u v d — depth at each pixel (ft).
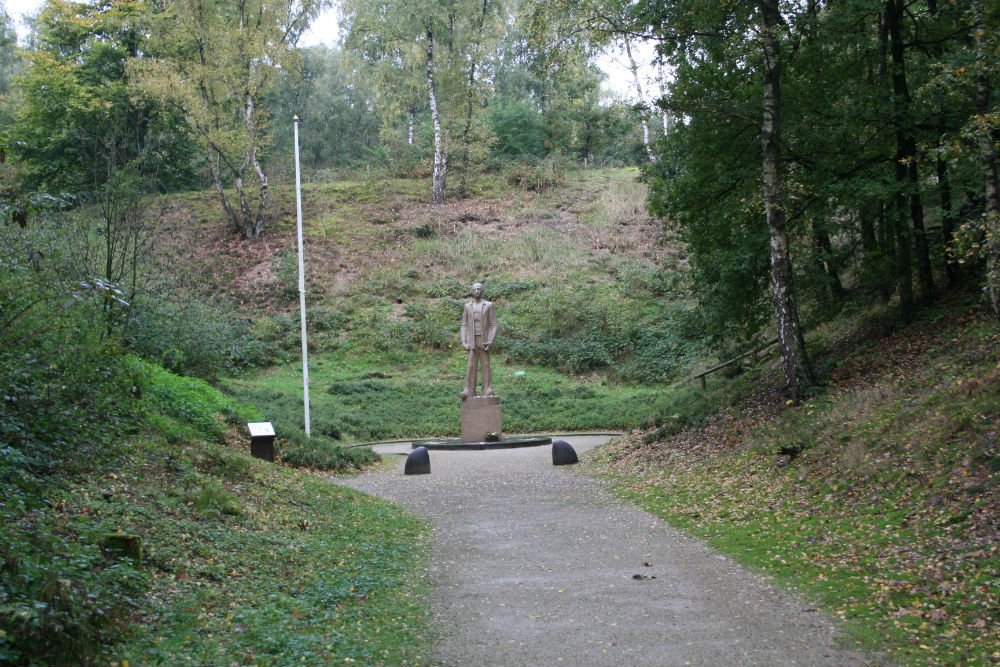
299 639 20.52
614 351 112.98
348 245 142.51
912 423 38.78
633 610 24.58
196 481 34.68
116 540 21.97
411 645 21.63
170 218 141.90
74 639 16.69
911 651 19.67
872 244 62.69
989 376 39.14
